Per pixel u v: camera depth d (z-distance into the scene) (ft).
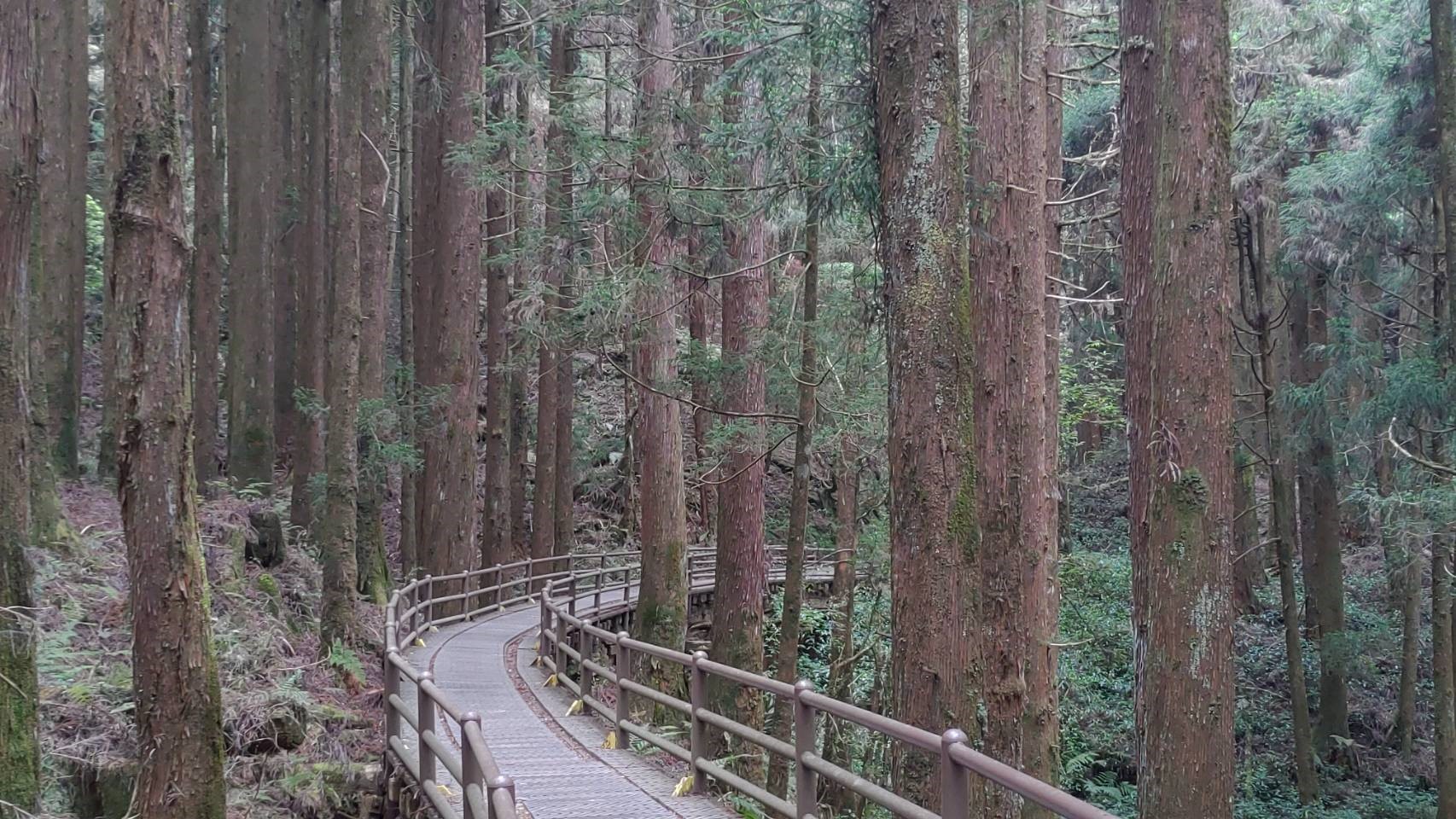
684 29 46.80
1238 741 66.64
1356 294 67.26
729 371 42.52
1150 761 21.38
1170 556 21.22
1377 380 50.37
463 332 60.64
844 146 30.04
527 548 91.35
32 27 21.43
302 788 29.60
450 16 60.13
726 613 44.65
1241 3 52.65
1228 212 21.54
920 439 22.72
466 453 61.77
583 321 39.11
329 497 43.09
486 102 61.26
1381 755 65.16
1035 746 37.68
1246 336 74.74
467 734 17.26
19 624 20.99
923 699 22.36
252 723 31.99
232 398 65.16
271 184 67.97
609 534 99.60
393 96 85.25
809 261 38.19
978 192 34.55
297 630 45.39
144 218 22.24
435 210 69.05
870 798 15.62
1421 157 46.93
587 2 44.70
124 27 22.08
